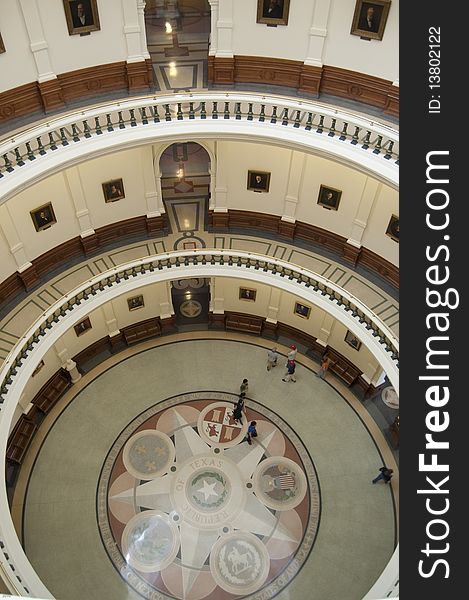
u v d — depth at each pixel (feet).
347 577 47.91
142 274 53.83
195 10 65.77
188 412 58.80
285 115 44.37
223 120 45.16
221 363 63.10
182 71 54.54
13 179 39.22
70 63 45.75
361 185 49.65
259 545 49.70
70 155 41.70
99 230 56.24
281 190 55.36
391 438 56.49
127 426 57.36
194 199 63.52
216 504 52.24
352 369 59.98
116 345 63.41
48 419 57.16
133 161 52.85
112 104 43.06
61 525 50.37
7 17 40.55
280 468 54.75
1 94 43.80
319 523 51.16
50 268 54.65
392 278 53.21
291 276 53.83
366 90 46.80
